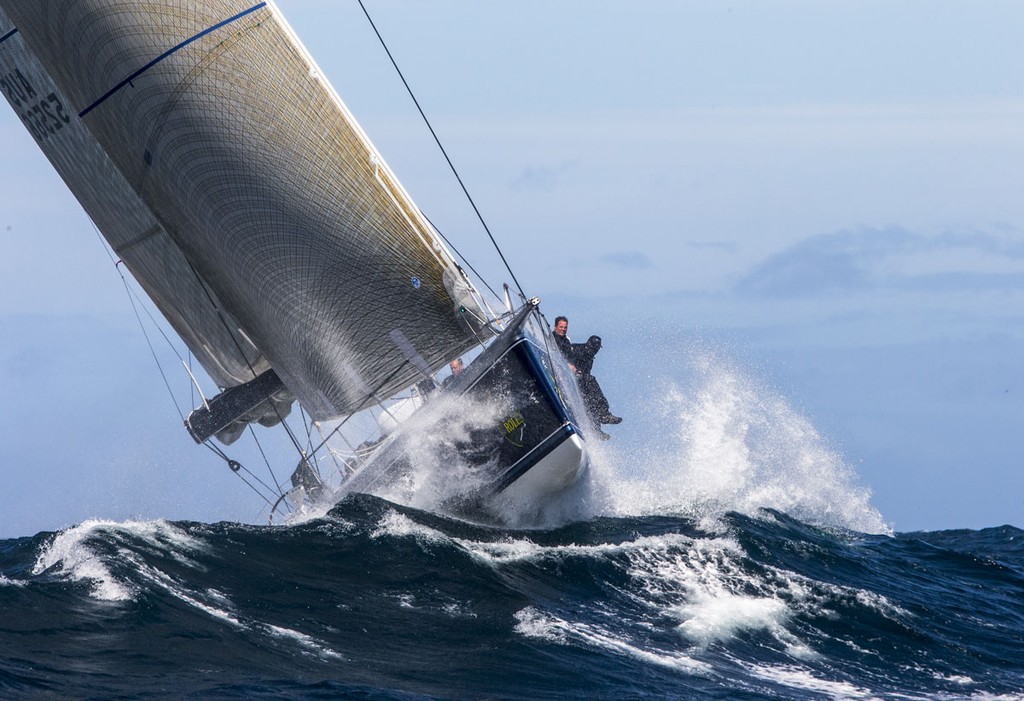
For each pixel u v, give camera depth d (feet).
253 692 108.88
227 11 169.78
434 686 116.26
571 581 150.00
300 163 172.45
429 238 176.35
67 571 135.54
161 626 122.52
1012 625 153.89
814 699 122.21
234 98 171.22
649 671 124.98
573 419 179.52
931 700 125.59
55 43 179.63
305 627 128.16
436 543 154.61
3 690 104.47
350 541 153.58
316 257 176.65
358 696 110.32
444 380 179.93
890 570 173.37
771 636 139.03
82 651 114.93
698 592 149.89
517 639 129.90
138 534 147.64
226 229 179.52
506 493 173.27
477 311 178.81
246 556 146.10
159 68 171.83
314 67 171.42
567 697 116.37
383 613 134.41
